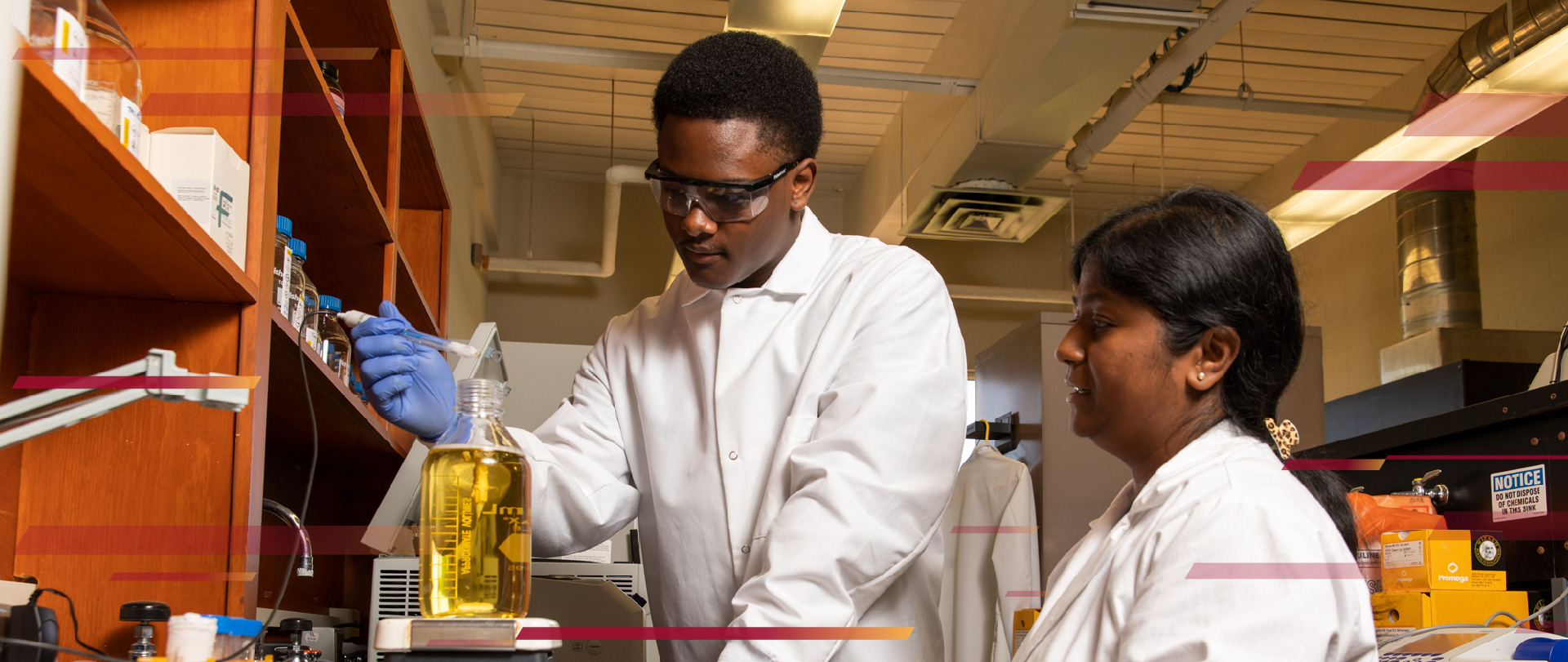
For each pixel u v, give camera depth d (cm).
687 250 122
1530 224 531
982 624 283
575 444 143
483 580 80
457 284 500
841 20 589
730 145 115
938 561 144
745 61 117
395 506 155
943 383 129
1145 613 83
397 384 106
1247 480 85
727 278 126
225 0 115
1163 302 94
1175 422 96
